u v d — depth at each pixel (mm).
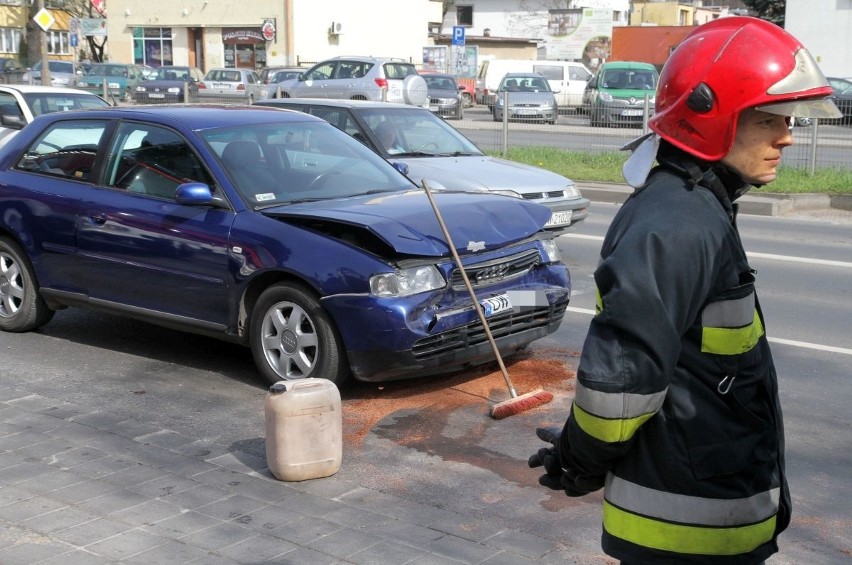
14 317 7543
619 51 43969
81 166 7152
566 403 5988
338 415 4809
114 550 3869
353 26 49594
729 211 2277
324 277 5738
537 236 6531
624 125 20703
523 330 6328
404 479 4816
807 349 7441
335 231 6023
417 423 5641
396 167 7668
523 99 28078
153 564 3752
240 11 48031
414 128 11289
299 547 3924
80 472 4715
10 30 60156
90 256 6918
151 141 6852
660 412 2188
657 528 2197
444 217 6070
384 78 27172
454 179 10031
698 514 2180
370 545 3953
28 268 7414
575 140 20734
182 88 35969
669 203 2160
